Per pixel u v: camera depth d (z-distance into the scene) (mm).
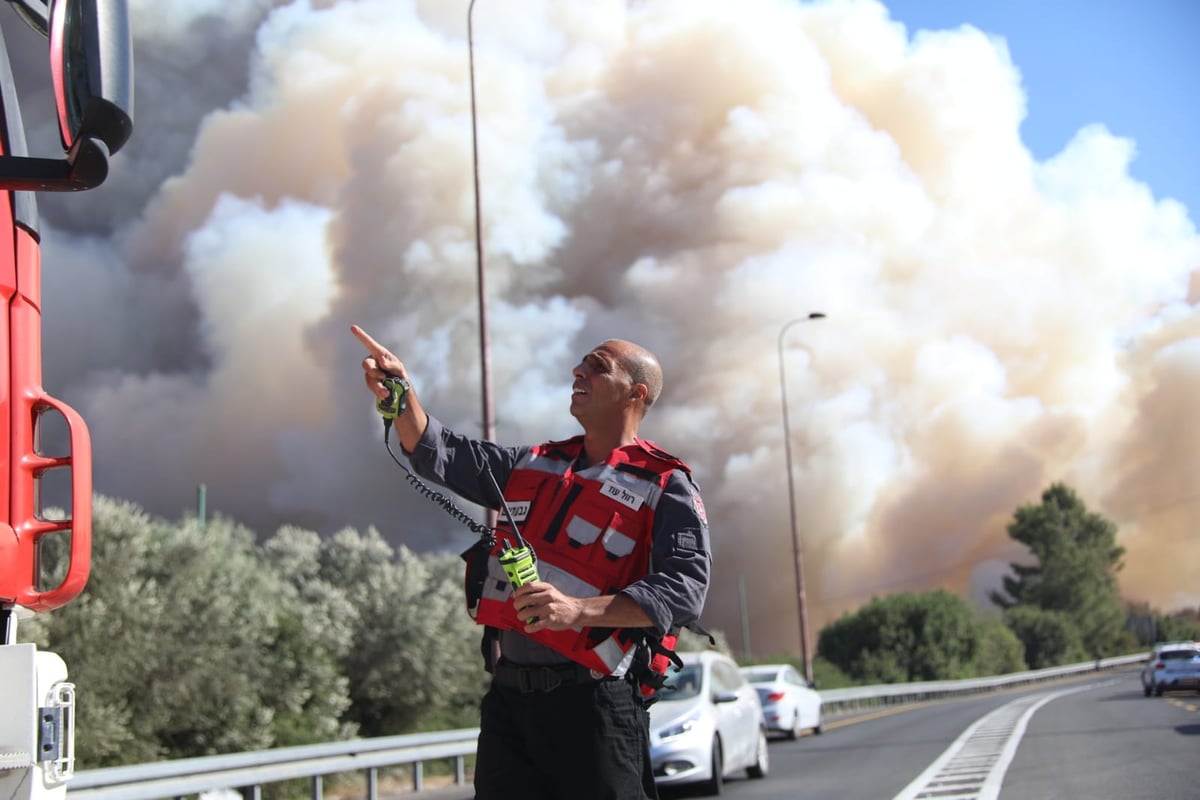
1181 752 13578
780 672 22062
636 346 3408
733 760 12688
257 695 17516
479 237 19484
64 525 2918
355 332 3221
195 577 17000
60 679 2797
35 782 2676
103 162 2312
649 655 3119
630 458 3225
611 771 3062
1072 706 26594
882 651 59219
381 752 13883
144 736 15688
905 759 14852
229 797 10430
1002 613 92625
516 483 3301
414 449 3262
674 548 3057
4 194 2924
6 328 2893
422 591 23656
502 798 3150
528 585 2855
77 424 2955
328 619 20297
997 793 10516
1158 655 29844
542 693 3090
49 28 2471
